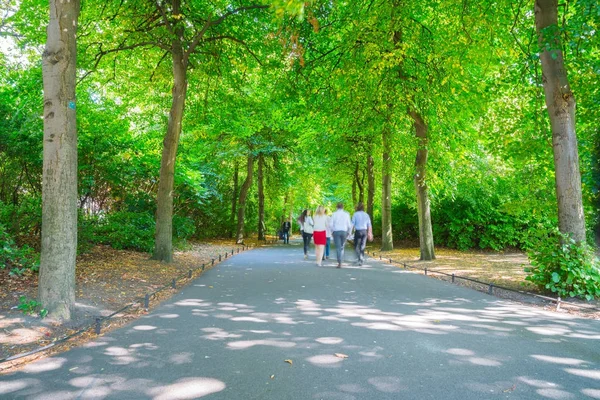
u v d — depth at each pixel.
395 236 26.88
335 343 4.93
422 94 12.37
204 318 6.24
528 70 11.29
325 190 44.00
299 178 31.75
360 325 5.79
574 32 7.95
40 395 3.47
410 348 4.73
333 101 13.84
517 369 4.07
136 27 13.33
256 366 4.16
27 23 13.41
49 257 6.04
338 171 28.70
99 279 8.86
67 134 6.21
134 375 3.93
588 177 12.34
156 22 13.47
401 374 3.93
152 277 10.05
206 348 4.75
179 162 19.28
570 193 8.27
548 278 7.99
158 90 17.64
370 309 6.88
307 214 16.88
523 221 19.75
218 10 13.72
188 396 3.45
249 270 12.29
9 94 11.88
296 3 4.56
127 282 9.02
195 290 8.75
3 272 8.13
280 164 29.91
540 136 11.59
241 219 26.20
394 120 13.80
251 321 6.04
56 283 6.02
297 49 10.34
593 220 16.59
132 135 18.70
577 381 3.77
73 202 6.29
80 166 14.13
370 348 4.73
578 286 7.51
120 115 18.17
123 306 7.12
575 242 7.94
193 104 17.22
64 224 6.14
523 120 12.18
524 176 13.07
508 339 5.11
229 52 15.06
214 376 3.89
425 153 15.32
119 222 15.48
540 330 5.57
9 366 4.21
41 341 5.11
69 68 6.26
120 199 18.44
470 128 16.09
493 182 20.53
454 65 11.16
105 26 14.34
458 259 16.34
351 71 11.83
